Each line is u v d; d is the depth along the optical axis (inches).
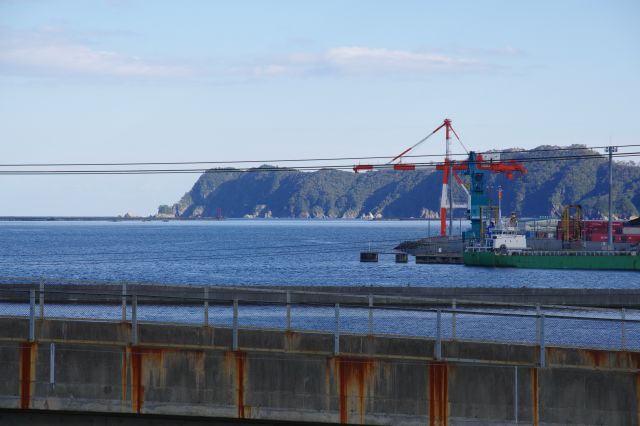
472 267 7721.5
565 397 1245.7
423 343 1369.3
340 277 6747.1
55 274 6796.3
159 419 1295.5
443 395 1247.5
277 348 1397.6
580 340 2063.2
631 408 1240.2
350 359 1261.1
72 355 1295.5
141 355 1285.7
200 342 1413.6
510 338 1957.4
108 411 1286.9
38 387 1296.8
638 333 2180.1
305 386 1266.0
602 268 7185.0
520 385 1248.2
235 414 1270.9
